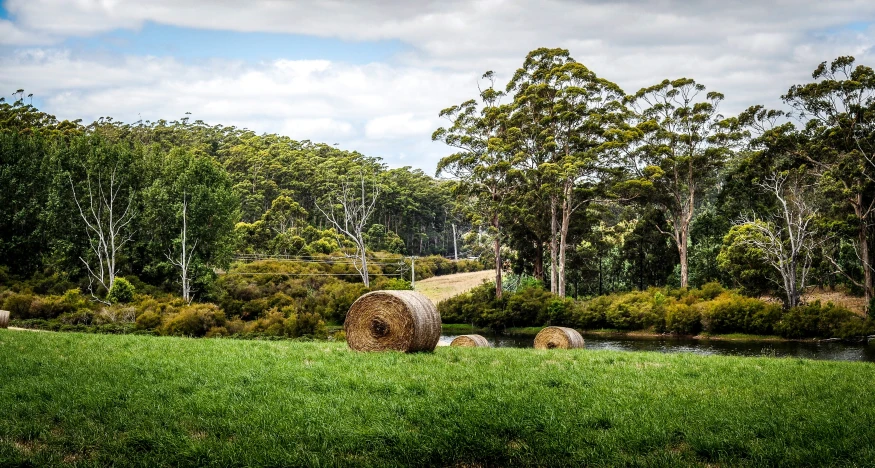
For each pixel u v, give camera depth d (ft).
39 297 154.61
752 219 229.45
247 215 383.65
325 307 197.16
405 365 51.75
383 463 28.48
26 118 361.10
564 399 38.91
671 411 36.09
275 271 238.89
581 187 240.12
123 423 33.01
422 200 456.86
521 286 239.91
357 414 35.22
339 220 376.89
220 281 213.05
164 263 194.70
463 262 385.70
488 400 38.34
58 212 196.44
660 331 191.72
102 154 208.85
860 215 189.78
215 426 32.73
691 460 29.17
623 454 29.84
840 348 150.30
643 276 251.80
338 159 461.78
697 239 246.88
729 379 46.50
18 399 37.58
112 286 168.04
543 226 250.57
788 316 171.42
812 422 34.06
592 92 245.24
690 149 236.84
